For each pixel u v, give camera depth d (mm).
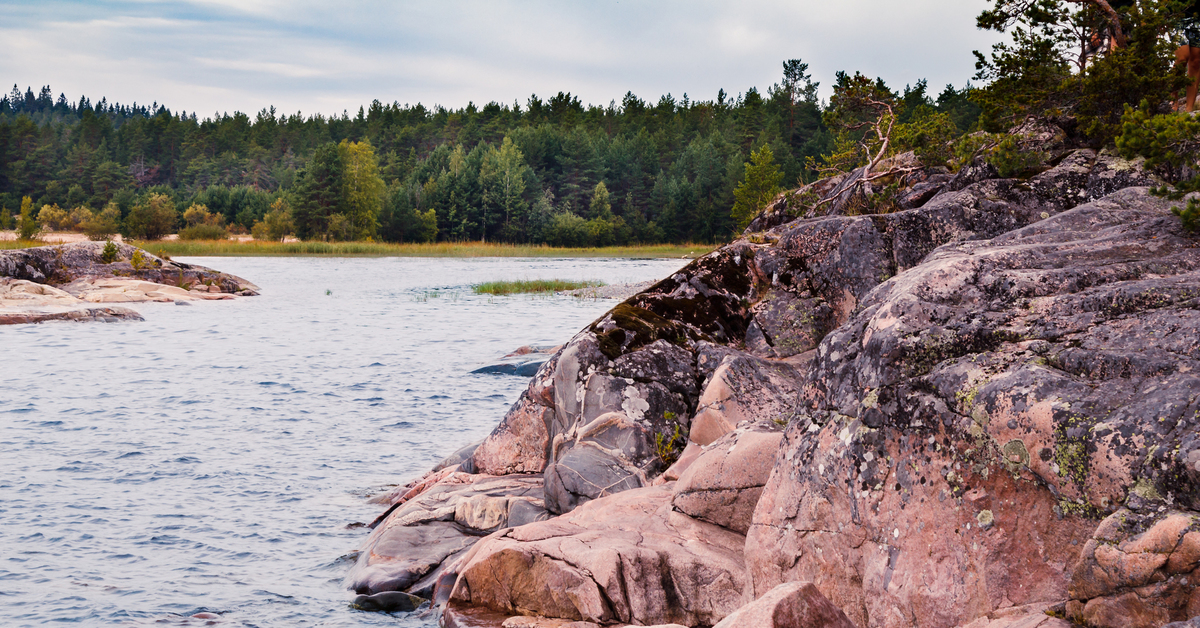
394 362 21797
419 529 9031
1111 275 6047
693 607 6445
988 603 4855
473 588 7172
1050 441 4676
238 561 8742
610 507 7797
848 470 5719
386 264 74625
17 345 25219
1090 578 4195
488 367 20078
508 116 183875
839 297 11055
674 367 10422
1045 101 12055
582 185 141625
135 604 7637
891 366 5691
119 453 12828
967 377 5246
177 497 10781
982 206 10586
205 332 28453
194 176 193875
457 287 48281
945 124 14336
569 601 6609
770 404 9023
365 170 123125
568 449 10125
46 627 7133
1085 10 11805
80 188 164625
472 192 127375
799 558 5961
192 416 15492
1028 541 4832
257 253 93250
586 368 10320
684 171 136875
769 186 73625
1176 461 4066
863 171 15445
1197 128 7742
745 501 7098
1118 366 4773
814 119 139375
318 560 8836
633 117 176375
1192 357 4641
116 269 41750
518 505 9141
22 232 90750
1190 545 3822
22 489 10961
